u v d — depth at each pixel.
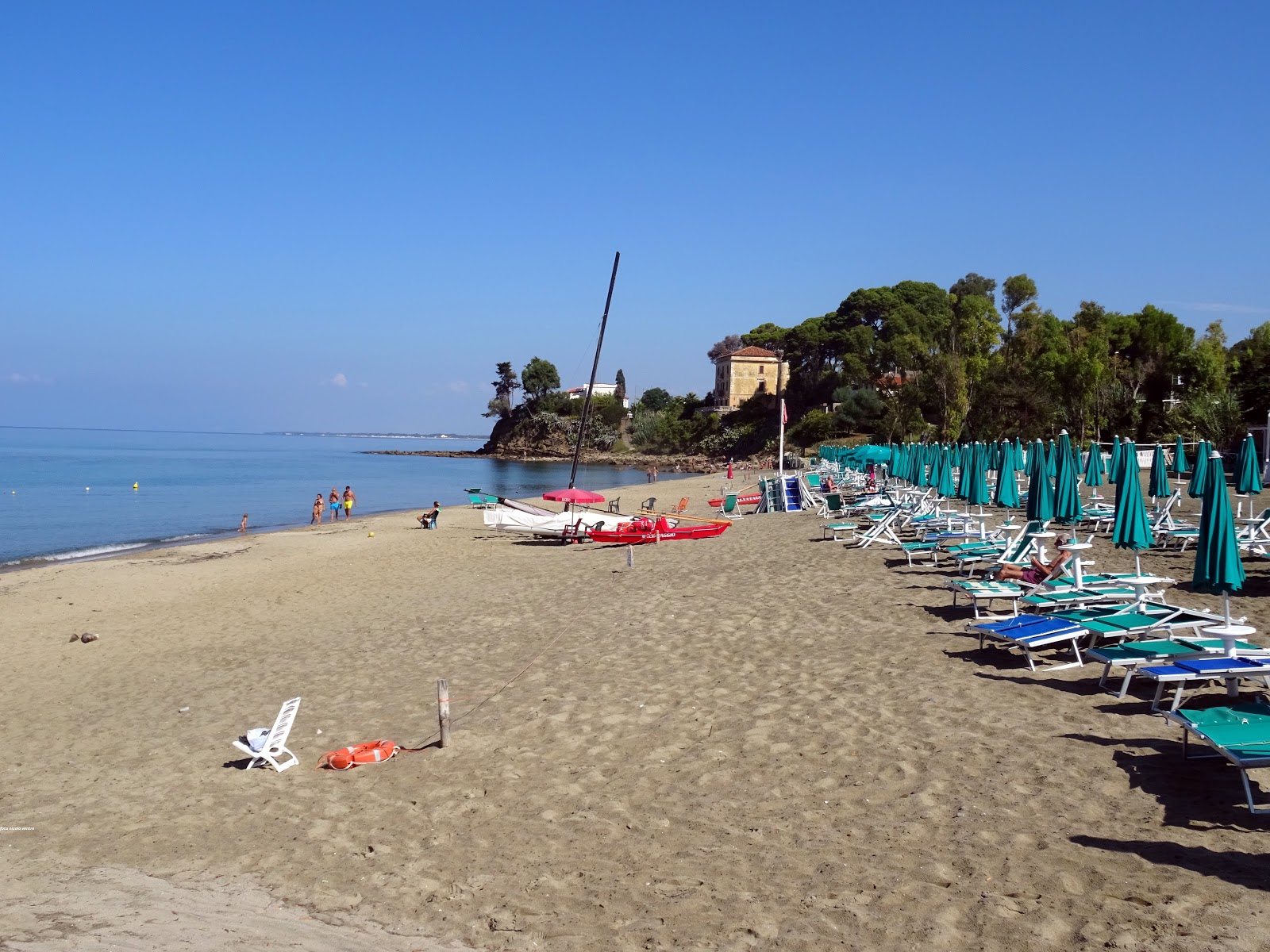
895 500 25.80
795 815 6.87
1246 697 8.39
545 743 9.09
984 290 112.19
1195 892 5.14
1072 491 14.65
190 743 10.29
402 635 15.12
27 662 15.73
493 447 174.25
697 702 9.90
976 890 5.46
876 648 11.34
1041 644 10.55
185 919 6.04
